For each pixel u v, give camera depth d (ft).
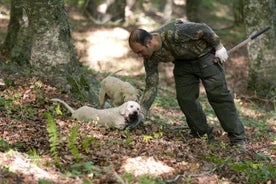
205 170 21.22
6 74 35.73
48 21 32.65
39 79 32.63
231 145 26.45
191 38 24.17
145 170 20.36
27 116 26.45
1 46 54.13
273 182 21.06
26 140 22.56
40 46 32.89
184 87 26.04
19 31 47.62
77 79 33.73
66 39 33.53
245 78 71.72
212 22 108.78
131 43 23.72
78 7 98.22
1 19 83.20
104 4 107.55
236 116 26.20
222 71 25.44
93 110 26.81
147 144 23.82
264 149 28.14
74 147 20.39
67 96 31.63
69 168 19.75
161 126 28.55
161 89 56.13
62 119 26.63
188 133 28.55
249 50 54.85
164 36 24.27
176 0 121.19
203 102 50.26
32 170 18.70
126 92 30.07
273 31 53.57
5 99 28.60
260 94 54.13
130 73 72.28
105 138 23.82
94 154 21.43
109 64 74.95
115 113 26.30
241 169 21.44
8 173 17.95
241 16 95.55
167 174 20.26
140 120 26.43
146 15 106.11
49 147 21.83
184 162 21.79
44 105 28.99
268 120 43.68
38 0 32.32
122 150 22.29
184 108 26.53
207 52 24.95
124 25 93.40
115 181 18.70
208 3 118.93
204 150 24.30
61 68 33.12
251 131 35.86
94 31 85.56
